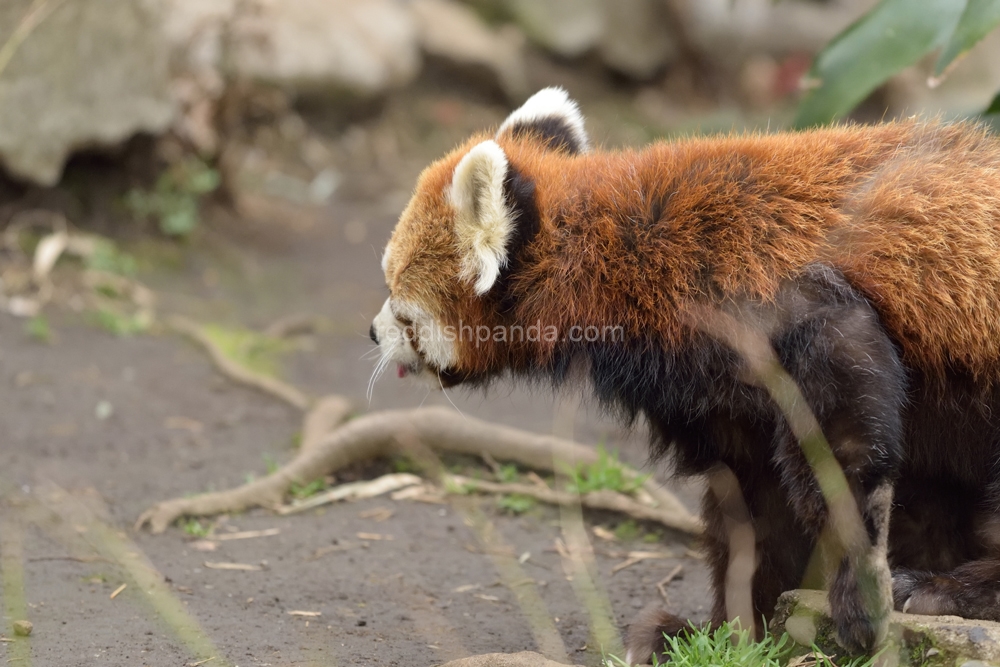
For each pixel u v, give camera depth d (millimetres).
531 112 8609
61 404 12469
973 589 6699
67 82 16328
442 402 14047
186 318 16047
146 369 13977
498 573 9117
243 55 20641
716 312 6605
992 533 6926
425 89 27547
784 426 6465
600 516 10492
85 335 14766
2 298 15250
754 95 30312
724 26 30828
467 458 11625
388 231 21422
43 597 8039
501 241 7102
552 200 7258
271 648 7324
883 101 28141
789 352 6395
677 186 7000
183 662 7023
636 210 7008
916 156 6957
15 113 15867
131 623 7645
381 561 9305
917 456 7109
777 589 7645
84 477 10680
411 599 8469
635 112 29078
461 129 26609
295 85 24062
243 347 15047
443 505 10734
